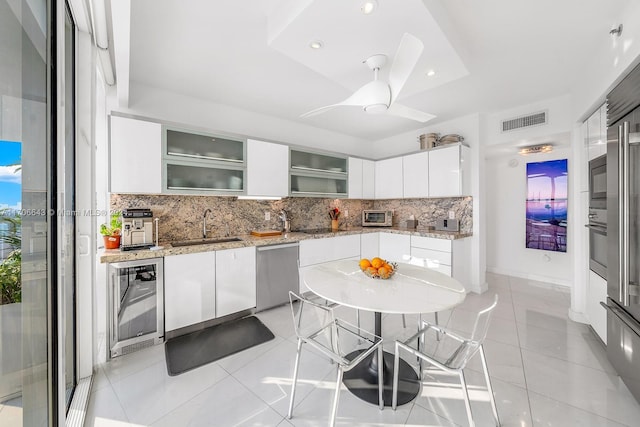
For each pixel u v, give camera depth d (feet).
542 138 10.77
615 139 5.59
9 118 2.84
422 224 14.20
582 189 8.72
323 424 4.80
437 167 12.17
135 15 5.66
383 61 6.01
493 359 6.74
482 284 11.98
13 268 2.96
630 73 5.15
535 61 7.54
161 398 5.42
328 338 5.96
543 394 5.49
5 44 2.74
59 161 3.67
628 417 4.87
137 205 8.77
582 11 5.59
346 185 13.79
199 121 10.12
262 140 10.55
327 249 11.83
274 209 12.37
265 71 8.16
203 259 8.30
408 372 6.22
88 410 5.08
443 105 10.85
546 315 9.45
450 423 4.81
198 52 7.13
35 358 3.40
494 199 15.33
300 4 4.70
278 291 10.22
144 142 8.02
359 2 4.43
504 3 5.33
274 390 5.67
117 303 6.84
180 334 8.01
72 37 5.15
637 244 5.01
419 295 5.14
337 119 12.69
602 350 7.13
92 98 5.86
